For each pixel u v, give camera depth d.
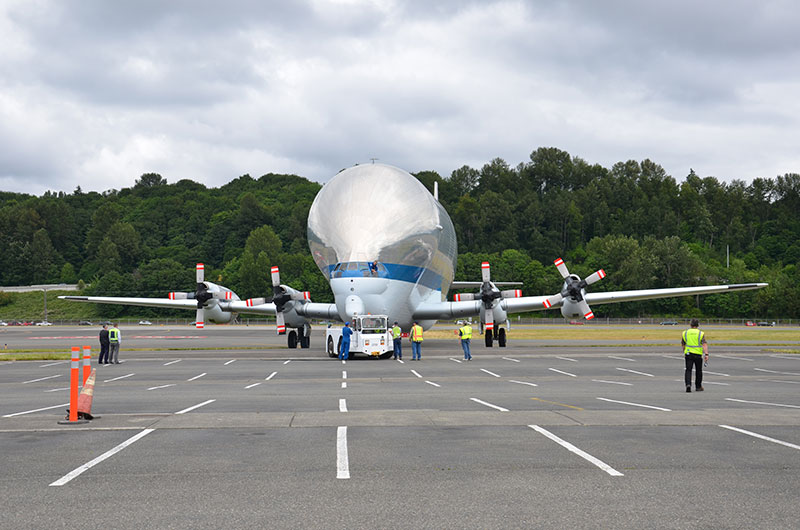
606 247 120.12
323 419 13.01
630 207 174.12
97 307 130.00
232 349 41.69
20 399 16.95
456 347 41.22
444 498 7.50
